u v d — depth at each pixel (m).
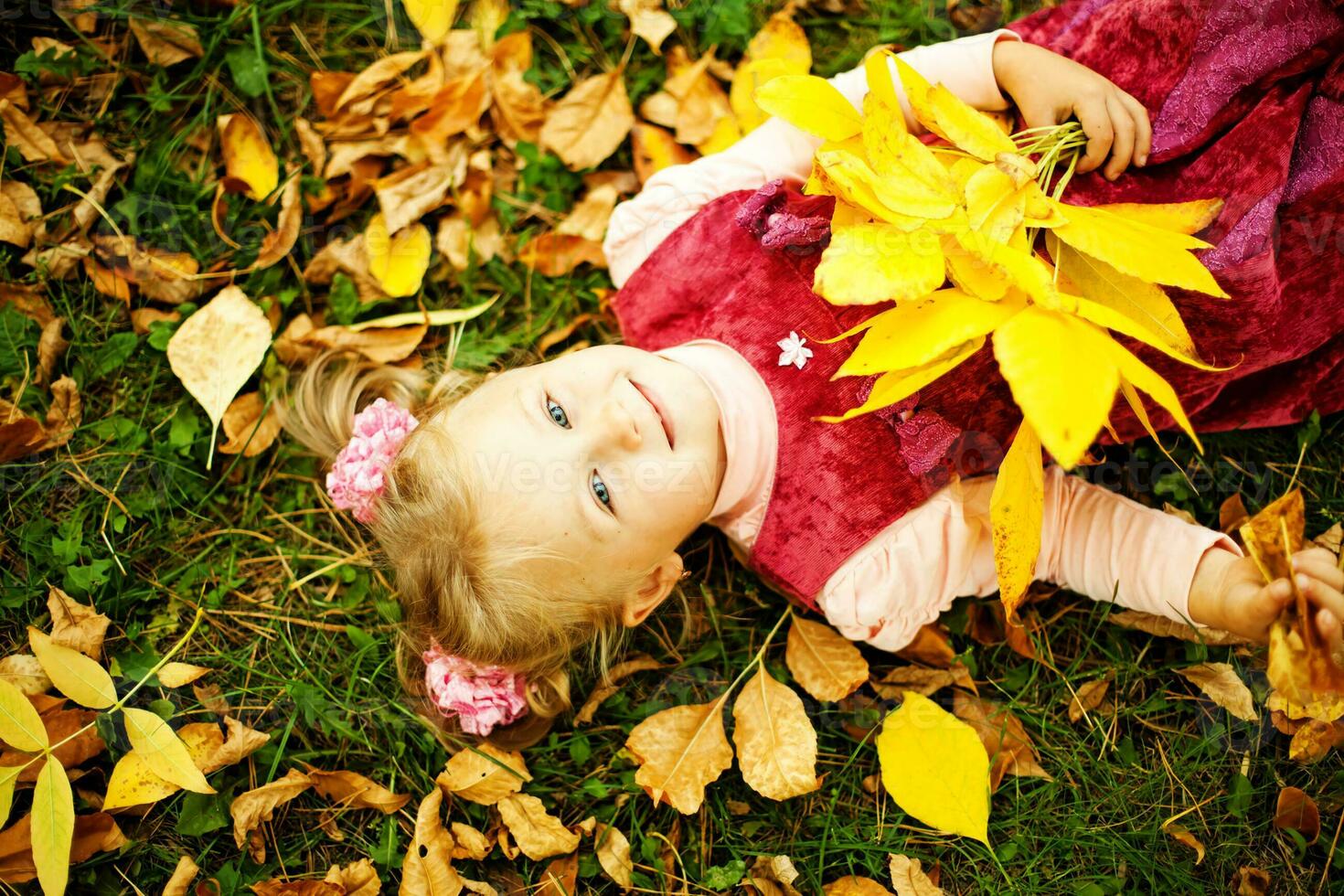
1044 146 0.94
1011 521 0.86
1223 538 0.97
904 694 1.00
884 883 1.02
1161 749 1.03
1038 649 1.04
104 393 1.08
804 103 0.90
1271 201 0.92
